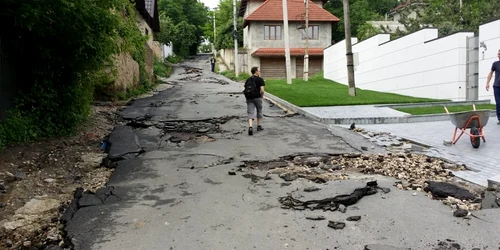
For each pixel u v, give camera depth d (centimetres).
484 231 446
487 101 1445
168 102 1645
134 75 1956
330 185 590
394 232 450
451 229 454
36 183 647
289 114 1338
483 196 556
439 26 2534
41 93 889
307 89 2047
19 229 488
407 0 4509
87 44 880
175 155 823
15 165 709
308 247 420
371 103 1513
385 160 766
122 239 447
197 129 1090
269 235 449
